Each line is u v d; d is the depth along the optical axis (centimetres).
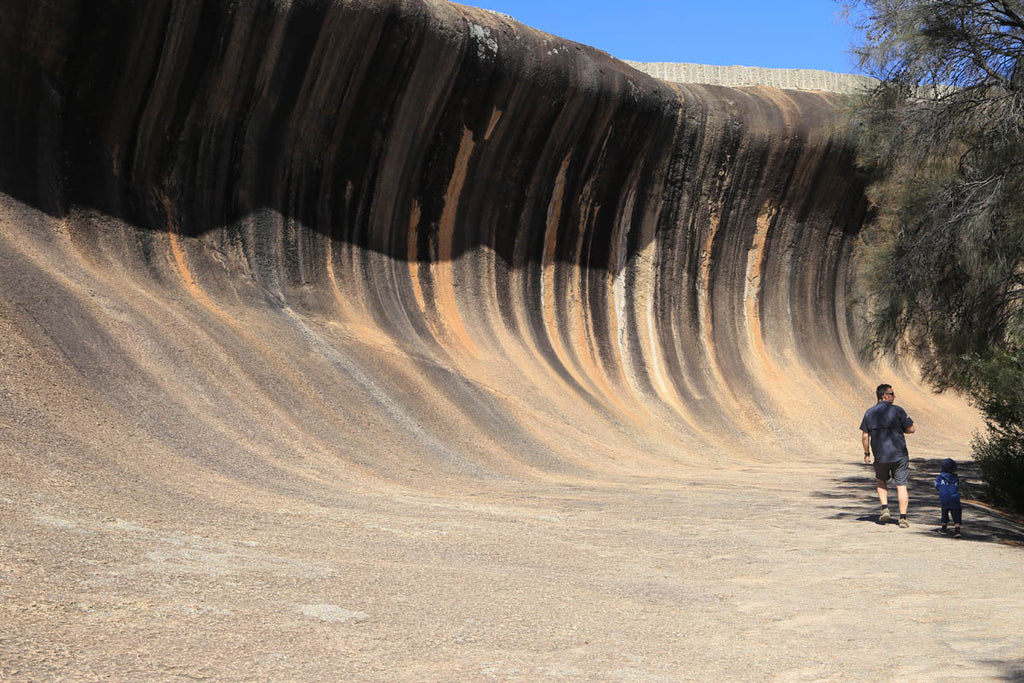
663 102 3192
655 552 897
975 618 637
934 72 1518
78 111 1955
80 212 1881
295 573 617
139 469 955
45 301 1342
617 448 2294
